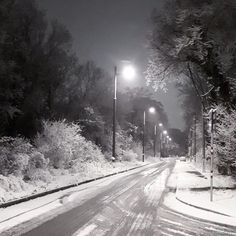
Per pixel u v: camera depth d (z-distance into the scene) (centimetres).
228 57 2152
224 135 2027
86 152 3425
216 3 2100
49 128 2703
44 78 3234
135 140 7575
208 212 1380
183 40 2177
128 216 1264
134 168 4534
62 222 1138
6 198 1480
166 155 14888
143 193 1906
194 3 2197
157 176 3153
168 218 1250
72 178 2402
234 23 2130
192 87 3428
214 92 2525
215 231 1080
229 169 2394
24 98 2992
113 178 2820
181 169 4472
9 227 1056
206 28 2167
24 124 2992
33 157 2189
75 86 4166
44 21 3344
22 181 1780
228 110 2233
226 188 2114
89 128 4516
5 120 2775
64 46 3466
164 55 2406
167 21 2361
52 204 1461
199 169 4350
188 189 2105
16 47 3027
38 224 1104
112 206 1457
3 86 2739
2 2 2717
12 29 2884
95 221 1164
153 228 1095
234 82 2161
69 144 2805
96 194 1805
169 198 1748
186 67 2502
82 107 4291
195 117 5419
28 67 3086
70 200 1582
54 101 3662
